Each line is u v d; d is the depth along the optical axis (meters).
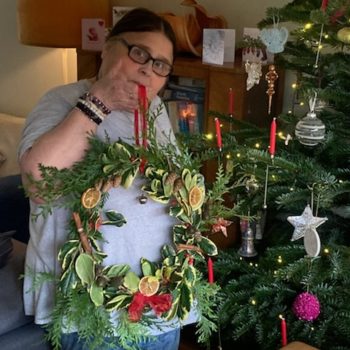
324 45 1.40
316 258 1.42
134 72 1.14
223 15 2.19
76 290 1.16
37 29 2.38
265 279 1.54
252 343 1.83
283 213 1.73
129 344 1.22
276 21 1.39
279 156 1.42
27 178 1.12
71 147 1.11
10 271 1.49
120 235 1.17
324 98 1.34
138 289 1.17
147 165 1.16
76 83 1.24
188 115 2.03
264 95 1.93
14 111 3.29
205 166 1.88
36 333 1.37
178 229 1.21
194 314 1.32
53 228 1.20
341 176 1.44
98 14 2.39
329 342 1.52
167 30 1.20
